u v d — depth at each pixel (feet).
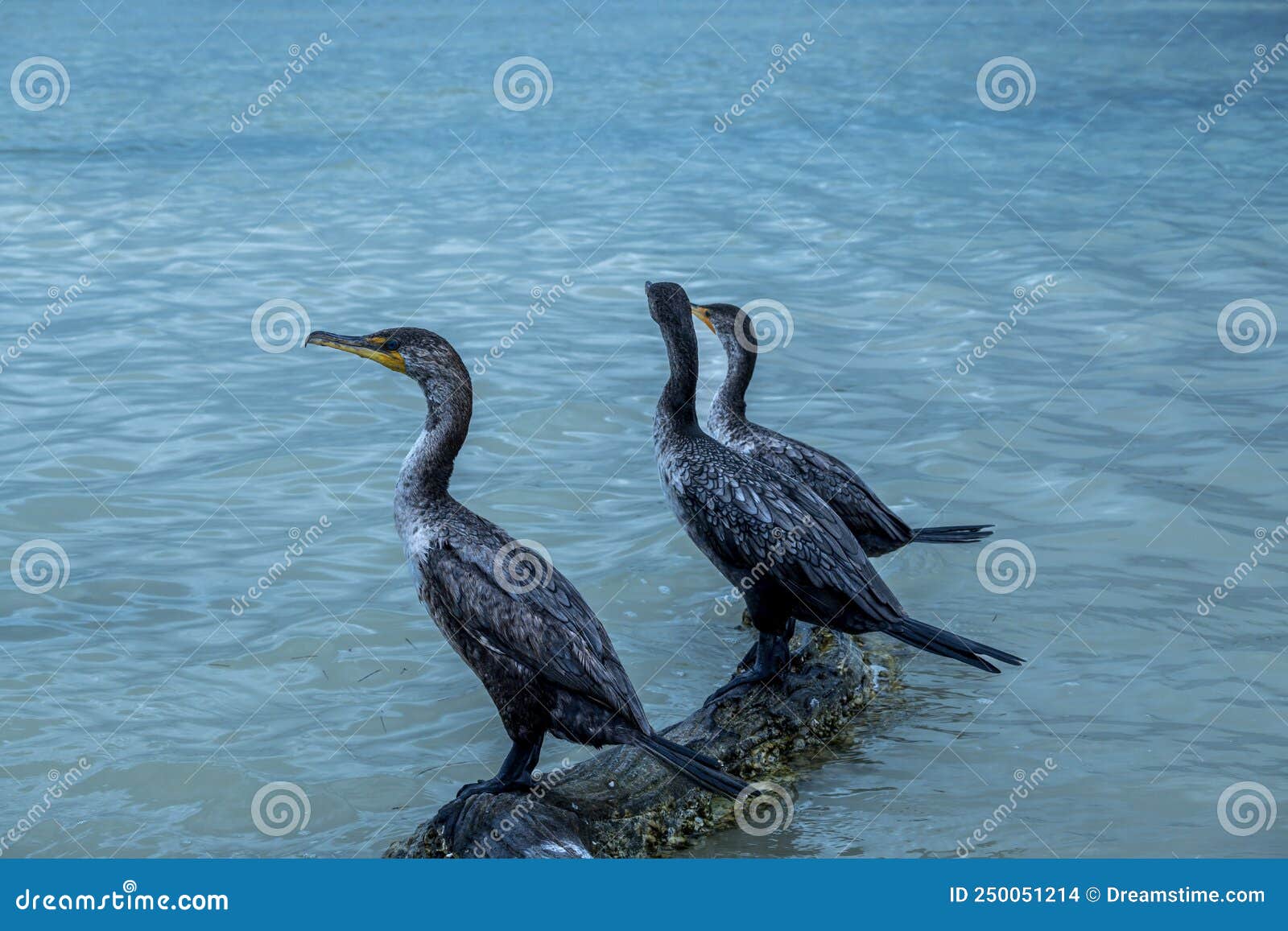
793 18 167.73
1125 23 163.63
